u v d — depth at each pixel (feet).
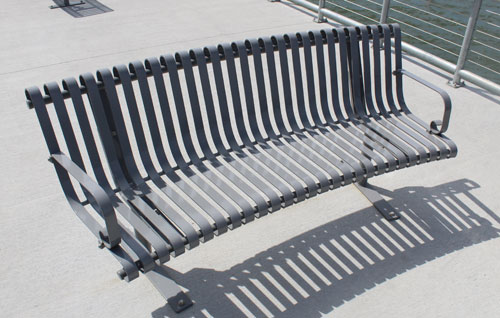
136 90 13.61
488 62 23.53
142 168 10.60
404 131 9.01
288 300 7.63
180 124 8.07
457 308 7.63
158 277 7.82
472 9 13.12
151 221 6.72
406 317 7.44
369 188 10.04
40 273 8.00
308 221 9.26
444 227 9.18
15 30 17.34
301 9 20.03
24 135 11.51
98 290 7.73
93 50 15.81
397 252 8.59
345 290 7.84
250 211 6.97
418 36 25.85
